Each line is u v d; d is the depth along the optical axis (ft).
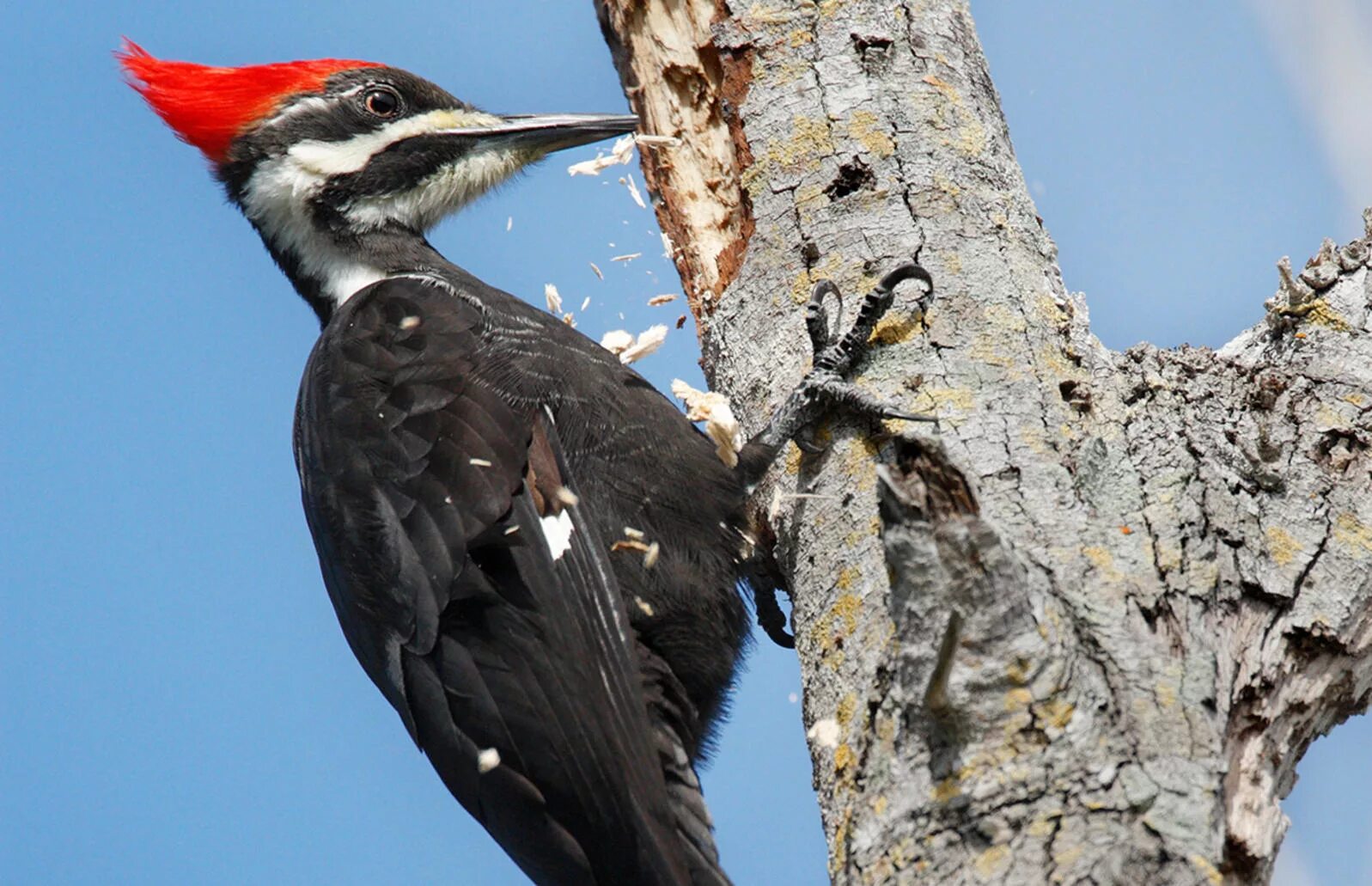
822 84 31.14
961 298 27.27
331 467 30.96
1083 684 19.88
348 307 34.50
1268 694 22.95
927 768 20.10
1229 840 19.81
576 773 26.45
